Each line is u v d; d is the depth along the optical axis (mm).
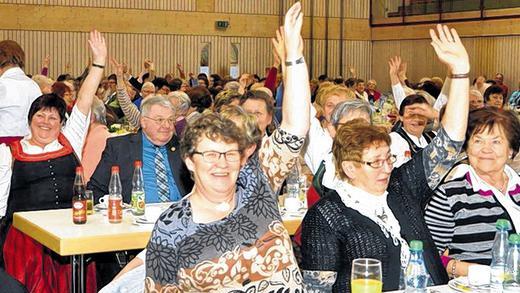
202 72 21781
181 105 7922
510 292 3289
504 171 4074
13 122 6941
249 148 2957
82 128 5840
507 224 3527
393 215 3633
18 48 7074
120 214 4926
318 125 5297
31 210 5426
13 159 5434
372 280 3197
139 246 4660
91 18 20281
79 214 4871
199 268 2850
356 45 23562
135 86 15023
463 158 4172
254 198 2992
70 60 20094
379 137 3590
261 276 2900
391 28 22781
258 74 22578
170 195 5512
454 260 3893
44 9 19734
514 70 19328
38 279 5230
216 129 2869
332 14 23219
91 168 6461
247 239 2904
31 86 7047
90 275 5398
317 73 23188
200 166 2879
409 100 6258
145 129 5535
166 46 21359
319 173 4777
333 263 3562
